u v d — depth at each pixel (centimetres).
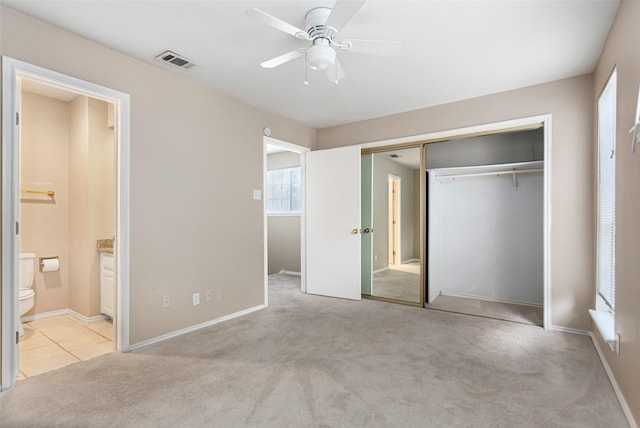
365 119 434
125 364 238
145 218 275
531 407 184
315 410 182
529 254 419
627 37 184
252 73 298
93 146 345
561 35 233
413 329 315
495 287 438
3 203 200
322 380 215
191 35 236
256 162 385
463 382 212
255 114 384
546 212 315
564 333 303
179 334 299
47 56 220
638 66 163
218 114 338
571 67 285
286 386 207
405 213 522
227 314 346
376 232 469
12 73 204
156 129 283
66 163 371
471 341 283
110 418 174
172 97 296
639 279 159
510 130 340
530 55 263
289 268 627
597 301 275
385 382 212
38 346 276
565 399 192
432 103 374
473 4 199
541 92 319
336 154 443
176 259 298
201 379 216
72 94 353
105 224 353
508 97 336
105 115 356
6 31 203
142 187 273
